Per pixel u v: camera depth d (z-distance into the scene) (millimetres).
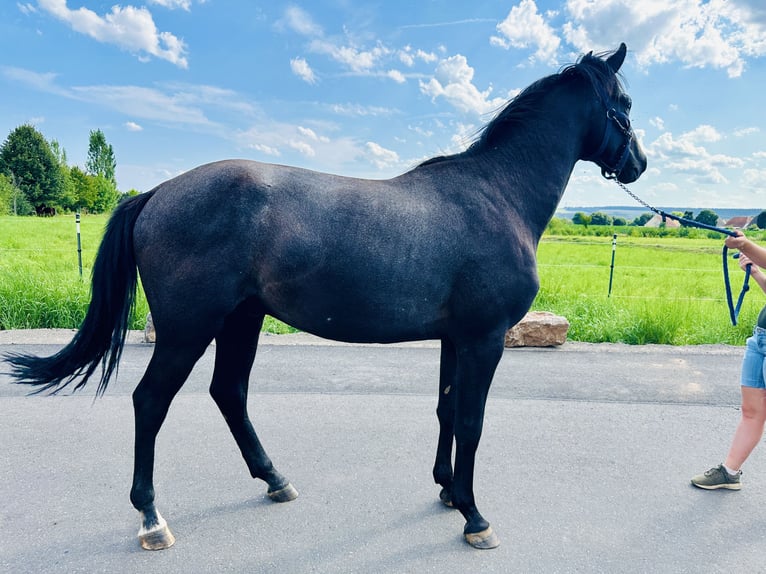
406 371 5172
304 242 2246
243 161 2453
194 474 3068
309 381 4809
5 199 49062
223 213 2268
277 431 3705
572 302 8555
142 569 2230
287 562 2297
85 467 3102
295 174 2406
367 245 2271
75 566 2236
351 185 2414
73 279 8125
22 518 2574
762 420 2918
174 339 2328
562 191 2793
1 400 4137
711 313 7812
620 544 2490
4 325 6469
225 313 2344
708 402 4484
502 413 4141
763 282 2867
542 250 20656
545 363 5617
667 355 6082
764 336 2855
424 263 2309
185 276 2271
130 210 2463
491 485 3025
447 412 2754
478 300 2373
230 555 2340
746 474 3242
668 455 3475
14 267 9531
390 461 3289
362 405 4227
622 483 3088
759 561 2393
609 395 4613
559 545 2473
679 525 2670
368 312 2328
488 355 2439
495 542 2449
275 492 2791
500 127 2680
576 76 2760
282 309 2385
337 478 3066
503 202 2529
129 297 2494
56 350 5449
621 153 2883
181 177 2445
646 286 11211
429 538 2506
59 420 3771
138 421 2381
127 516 2627
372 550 2398
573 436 3734
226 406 2756
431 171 2562
